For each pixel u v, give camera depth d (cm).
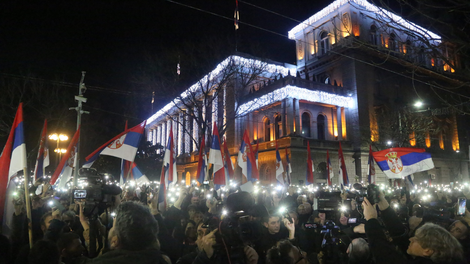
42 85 2733
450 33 752
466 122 5647
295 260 387
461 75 887
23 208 554
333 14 4728
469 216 591
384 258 319
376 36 4356
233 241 288
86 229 455
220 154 1180
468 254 471
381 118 4281
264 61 3684
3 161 524
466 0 676
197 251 373
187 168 5791
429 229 328
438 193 1505
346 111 4422
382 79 4631
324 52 4866
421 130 3959
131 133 927
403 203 1137
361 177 4081
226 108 4278
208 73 3369
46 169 3309
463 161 5416
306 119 4338
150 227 290
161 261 287
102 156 3675
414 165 995
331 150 4044
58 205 755
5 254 381
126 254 269
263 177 4119
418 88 5016
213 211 748
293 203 1081
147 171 3972
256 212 320
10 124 2670
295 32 5441
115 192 475
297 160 3772
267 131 4534
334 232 456
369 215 351
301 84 4088
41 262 326
